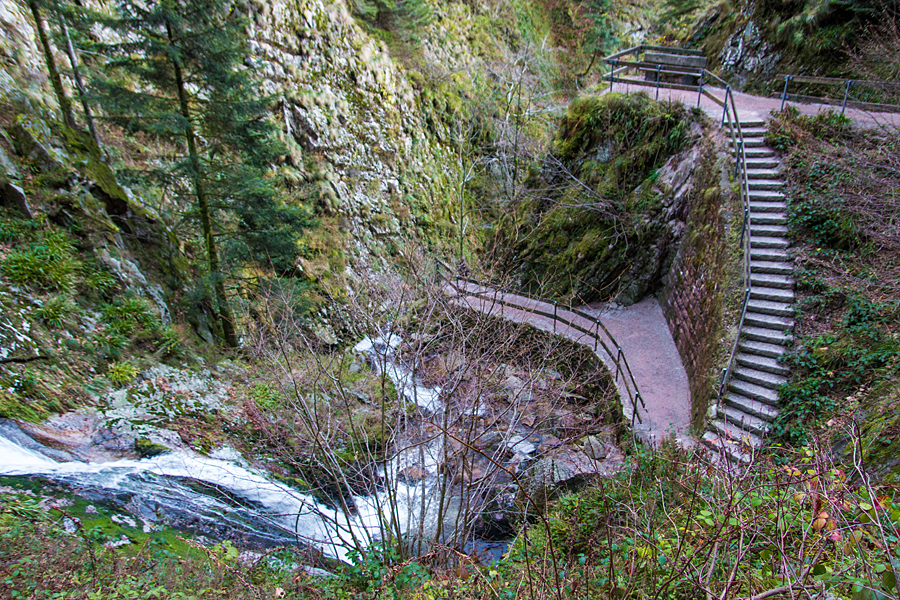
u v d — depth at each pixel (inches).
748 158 486.3
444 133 1083.3
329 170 822.5
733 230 450.6
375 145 917.8
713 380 386.6
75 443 352.2
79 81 530.9
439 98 1087.6
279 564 279.9
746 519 163.6
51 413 363.6
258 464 409.1
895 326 334.6
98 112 564.7
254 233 526.6
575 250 661.3
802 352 360.2
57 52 564.7
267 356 422.0
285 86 797.2
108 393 406.3
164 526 301.3
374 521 386.6
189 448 390.6
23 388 362.0
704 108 587.8
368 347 623.8
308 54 845.2
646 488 288.2
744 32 668.7
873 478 233.3
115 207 518.3
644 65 712.4
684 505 213.2
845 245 403.5
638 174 642.8
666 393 453.1
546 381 438.6
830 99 539.8
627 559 189.9
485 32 1259.8
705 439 349.1
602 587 181.0
